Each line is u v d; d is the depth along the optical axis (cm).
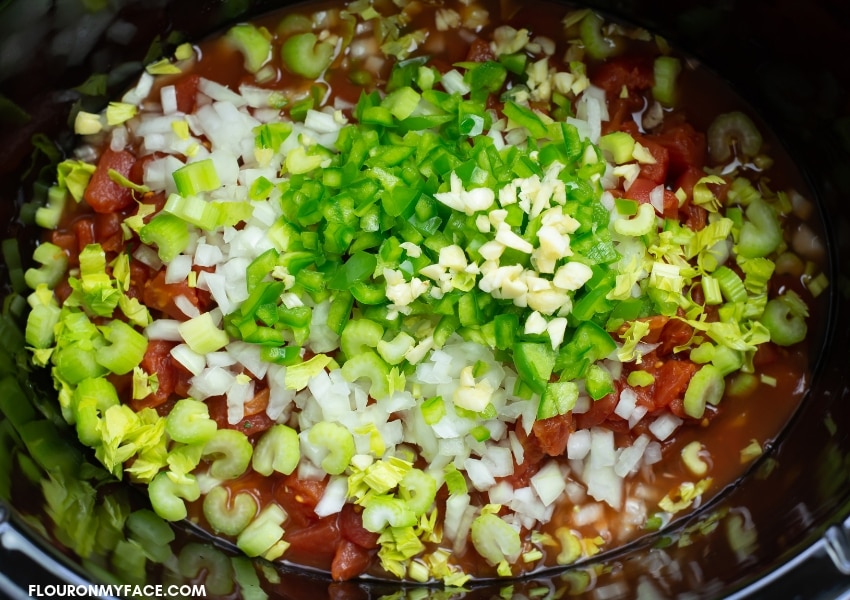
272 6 30
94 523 26
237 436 27
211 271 27
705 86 30
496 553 27
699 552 27
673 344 28
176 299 27
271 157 28
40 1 26
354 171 27
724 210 30
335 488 27
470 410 26
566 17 30
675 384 28
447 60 30
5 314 28
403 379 26
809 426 29
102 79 29
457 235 26
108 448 26
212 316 27
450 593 27
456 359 27
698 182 29
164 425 27
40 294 28
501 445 28
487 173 27
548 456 28
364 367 26
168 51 30
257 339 26
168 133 29
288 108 30
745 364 29
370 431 26
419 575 27
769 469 29
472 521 28
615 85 30
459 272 26
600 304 26
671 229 29
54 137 29
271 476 28
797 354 30
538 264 26
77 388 27
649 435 29
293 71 30
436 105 29
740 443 29
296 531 27
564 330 26
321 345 27
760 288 29
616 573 27
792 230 30
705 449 29
